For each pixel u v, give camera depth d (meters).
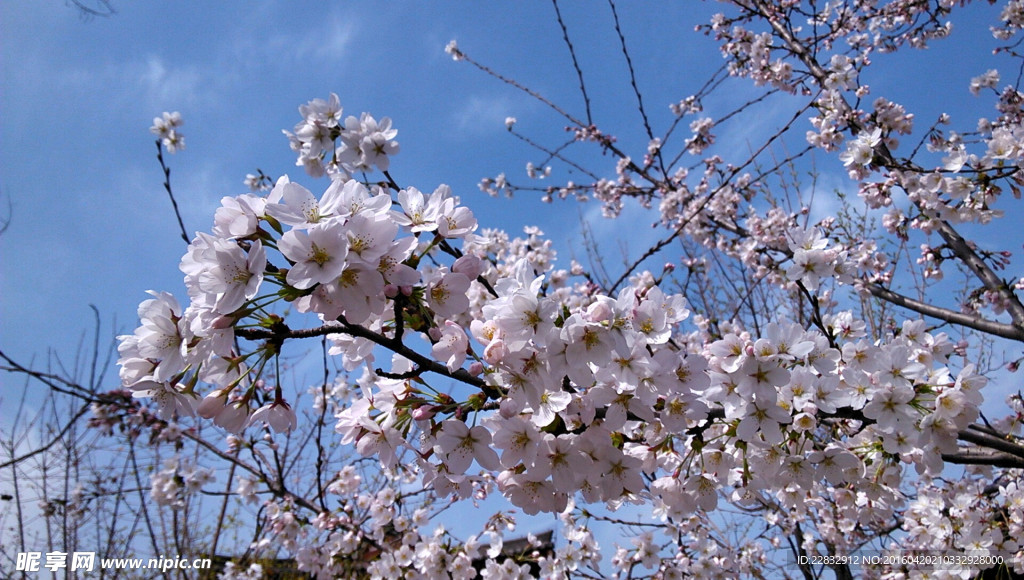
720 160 7.39
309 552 5.60
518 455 2.12
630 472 2.18
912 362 2.60
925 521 4.57
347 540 5.50
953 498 5.01
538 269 6.37
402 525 5.37
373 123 4.14
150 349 1.81
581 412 2.12
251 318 1.84
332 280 1.68
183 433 6.53
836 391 2.56
